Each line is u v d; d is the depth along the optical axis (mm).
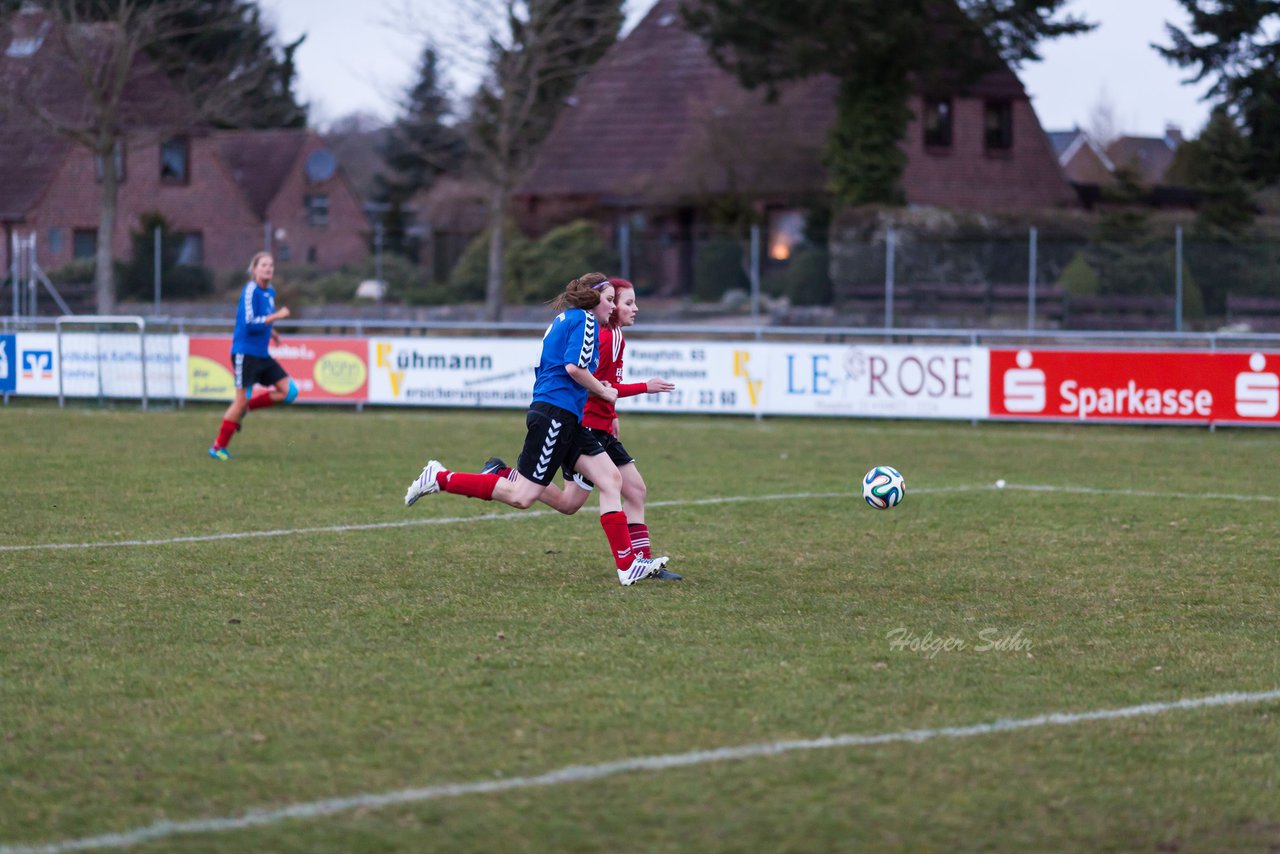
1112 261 74750
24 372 52875
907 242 77375
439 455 37750
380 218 134000
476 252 98625
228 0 106000
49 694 14961
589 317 20594
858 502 30062
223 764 12836
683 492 31438
